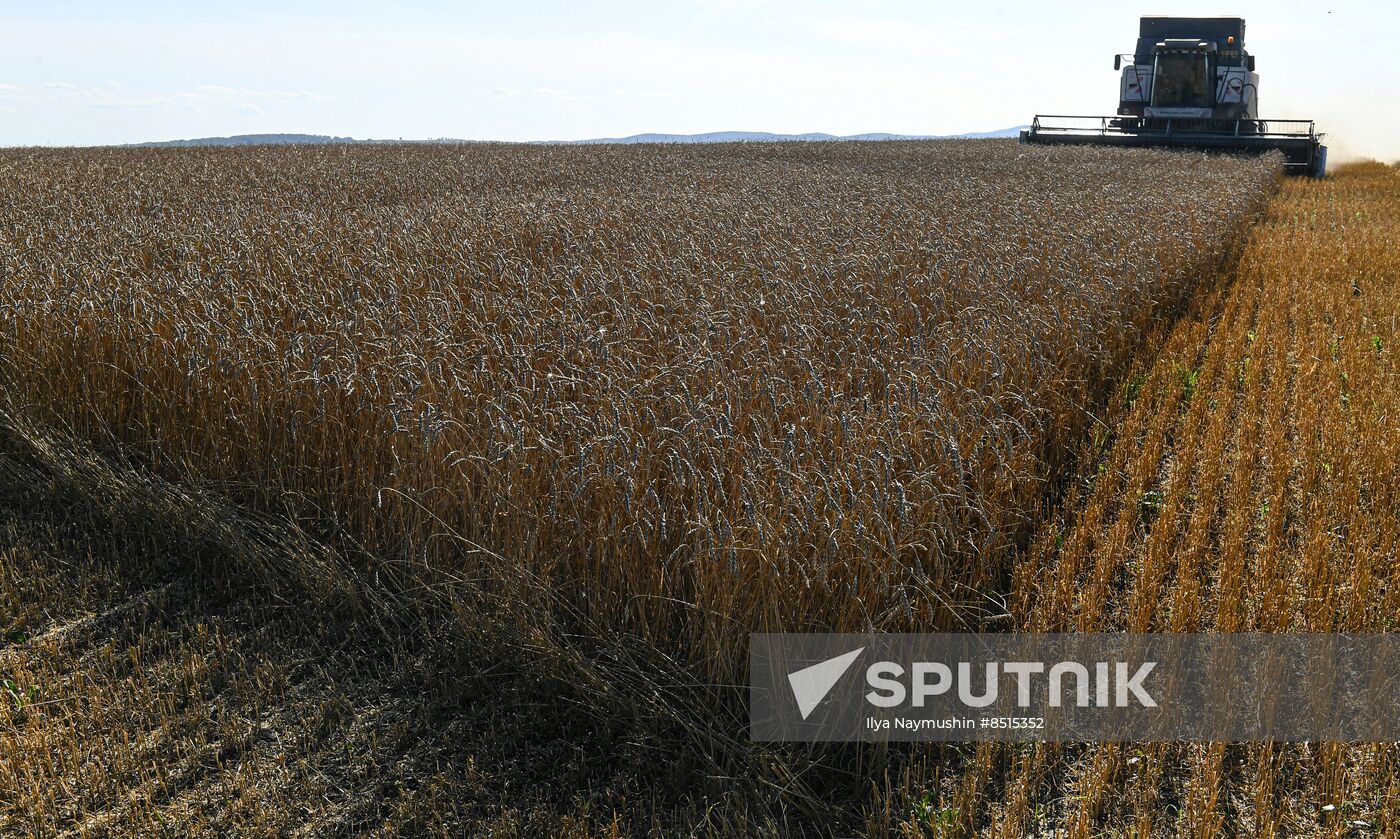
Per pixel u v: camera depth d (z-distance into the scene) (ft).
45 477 23.03
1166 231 45.60
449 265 34.68
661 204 55.36
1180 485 22.41
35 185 67.36
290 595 18.57
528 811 13.48
